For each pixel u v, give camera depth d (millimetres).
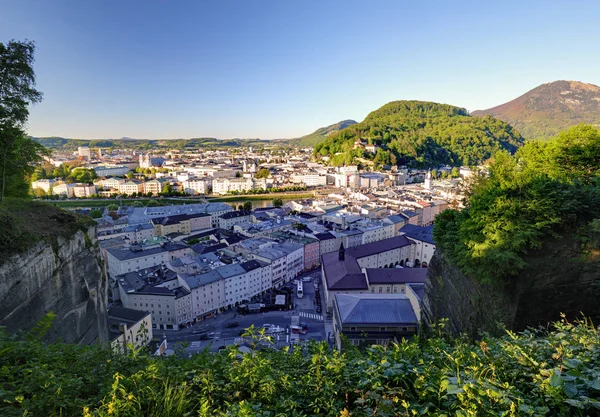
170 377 11406
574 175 34562
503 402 7602
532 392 8789
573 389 7672
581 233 26062
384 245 102188
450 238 35188
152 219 141625
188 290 73125
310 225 125562
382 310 49031
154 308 70562
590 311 24703
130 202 199000
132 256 91062
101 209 169250
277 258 90875
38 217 31219
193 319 73312
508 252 25094
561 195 26859
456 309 34375
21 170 41562
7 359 12695
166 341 63812
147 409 9875
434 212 165750
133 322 53906
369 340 47438
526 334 13914
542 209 25984
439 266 39781
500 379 9641
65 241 31234
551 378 7879
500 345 11641
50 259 29000
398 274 73562
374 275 73562
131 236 123438
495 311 27828
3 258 24469
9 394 9930
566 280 25188
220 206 163125
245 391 11047
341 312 50094
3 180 35281
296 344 13766
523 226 26000
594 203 26344
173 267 83938
